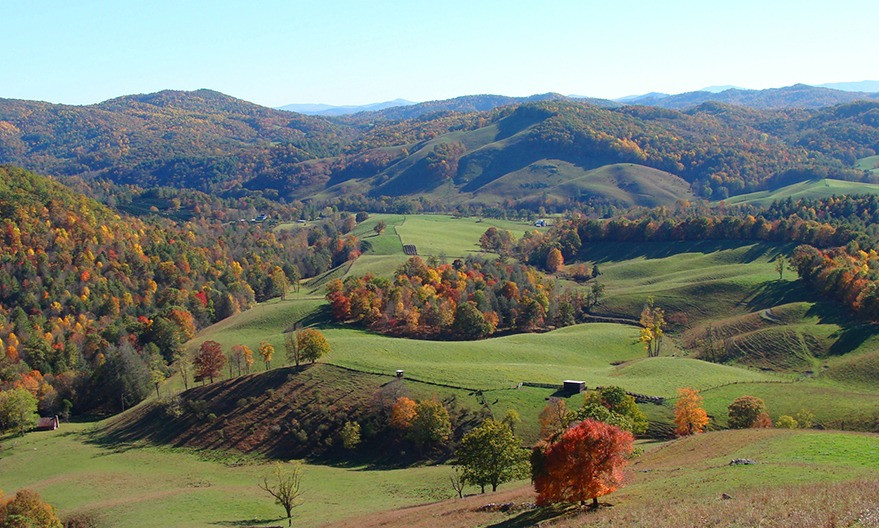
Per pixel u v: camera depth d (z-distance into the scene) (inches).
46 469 3922.2
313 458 3846.0
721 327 6048.2
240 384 4606.3
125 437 4409.5
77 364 5930.1
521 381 4318.4
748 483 1699.1
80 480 3567.9
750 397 3602.4
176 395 4702.3
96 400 5393.7
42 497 3331.7
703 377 4453.7
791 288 6417.3
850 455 1980.8
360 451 3853.3
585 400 3462.1
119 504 3070.9
